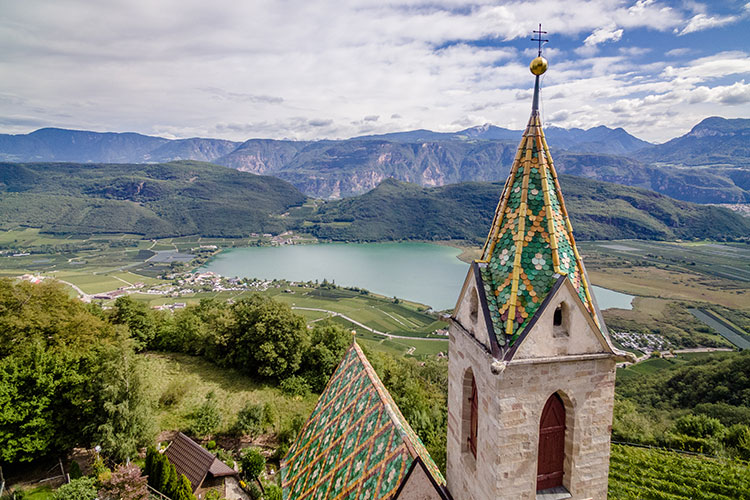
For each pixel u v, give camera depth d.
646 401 122.62
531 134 17.70
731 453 70.25
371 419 25.48
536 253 16.94
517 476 16.61
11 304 63.03
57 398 50.16
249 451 50.66
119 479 40.84
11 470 49.03
